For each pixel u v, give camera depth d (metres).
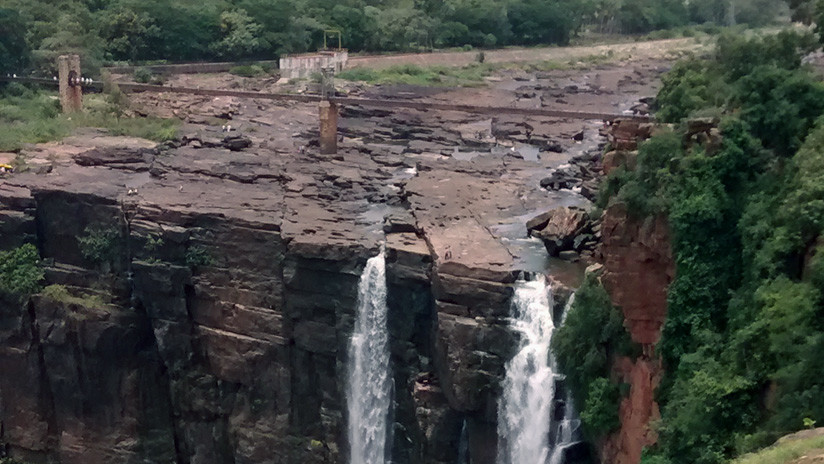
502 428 50.62
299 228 58.94
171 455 67.31
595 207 56.62
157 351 66.12
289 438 62.28
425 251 54.50
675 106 52.66
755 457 28.95
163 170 73.69
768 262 36.56
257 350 61.06
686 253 39.19
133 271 63.50
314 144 85.19
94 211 65.56
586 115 72.81
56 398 68.25
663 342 39.97
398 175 74.75
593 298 44.25
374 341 56.94
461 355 50.78
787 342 33.91
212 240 61.38
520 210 63.56
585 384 44.97
